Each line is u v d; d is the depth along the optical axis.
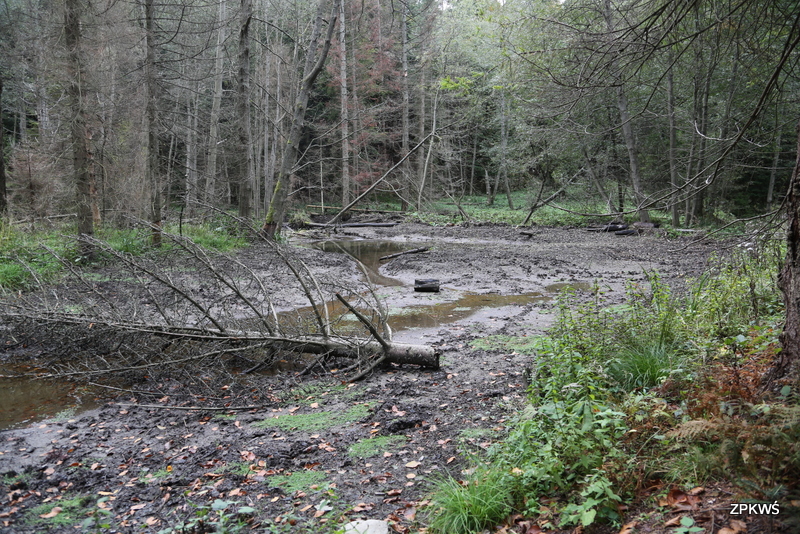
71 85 13.27
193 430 5.22
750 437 2.84
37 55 16.25
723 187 21.14
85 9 13.26
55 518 3.70
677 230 21.23
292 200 33.62
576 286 12.45
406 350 6.62
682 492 3.01
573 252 18.25
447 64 34.66
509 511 3.26
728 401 3.46
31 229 15.26
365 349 6.74
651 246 19.09
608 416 3.71
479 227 28.84
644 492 3.16
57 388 6.34
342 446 4.69
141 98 18.36
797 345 3.52
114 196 18.50
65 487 4.15
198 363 6.80
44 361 7.15
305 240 24.39
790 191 3.69
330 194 39.75
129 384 6.47
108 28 15.09
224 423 5.37
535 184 32.97
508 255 17.69
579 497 3.20
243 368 7.03
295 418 5.39
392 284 13.51
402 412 5.31
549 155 26.81
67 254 12.61
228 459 4.52
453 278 14.05
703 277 8.05
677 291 8.86
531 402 4.43
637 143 23.41
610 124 21.05
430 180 38.06
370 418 5.23
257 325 7.29
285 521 3.47
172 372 6.72
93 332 6.95
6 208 15.82
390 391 5.94
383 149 43.84
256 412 5.63
